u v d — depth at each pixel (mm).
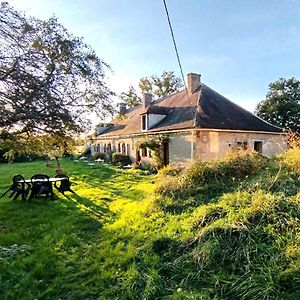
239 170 7945
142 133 20766
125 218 6742
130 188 11617
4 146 8117
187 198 7176
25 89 6465
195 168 8281
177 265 4113
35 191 10000
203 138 16031
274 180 6316
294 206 4965
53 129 7469
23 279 4070
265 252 3920
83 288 3816
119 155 23750
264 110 30641
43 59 6844
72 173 18125
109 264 4430
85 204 8992
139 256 4535
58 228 6477
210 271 3830
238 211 5234
